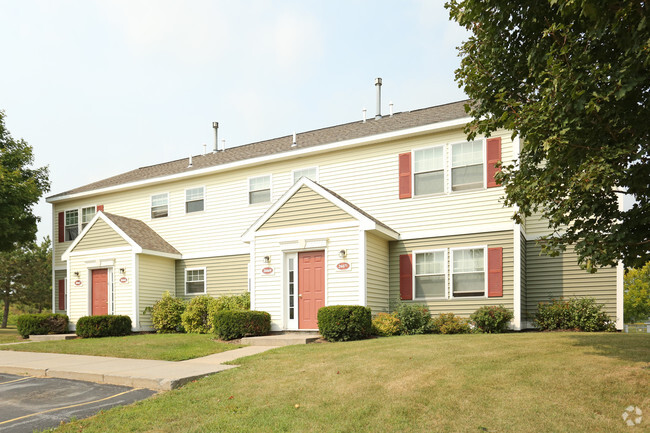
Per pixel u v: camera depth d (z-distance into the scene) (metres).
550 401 5.91
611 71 5.60
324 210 13.98
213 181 19.22
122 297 17.72
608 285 13.41
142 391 7.61
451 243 14.34
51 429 5.89
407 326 13.46
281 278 14.29
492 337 10.72
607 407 5.65
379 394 6.57
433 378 7.08
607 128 5.89
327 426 5.63
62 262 22.56
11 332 24.33
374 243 14.12
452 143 14.62
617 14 5.11
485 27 7.41
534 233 14.51
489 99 7.86
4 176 21.64
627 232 6.23
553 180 6.56
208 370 8.62
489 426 5.38
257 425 5.75
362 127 18.30
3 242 23.39
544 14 6.82
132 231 18.45
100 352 11.82
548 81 6.27
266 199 17.92
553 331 13.16
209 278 18.81
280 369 8.40
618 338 9.60
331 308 12.20
